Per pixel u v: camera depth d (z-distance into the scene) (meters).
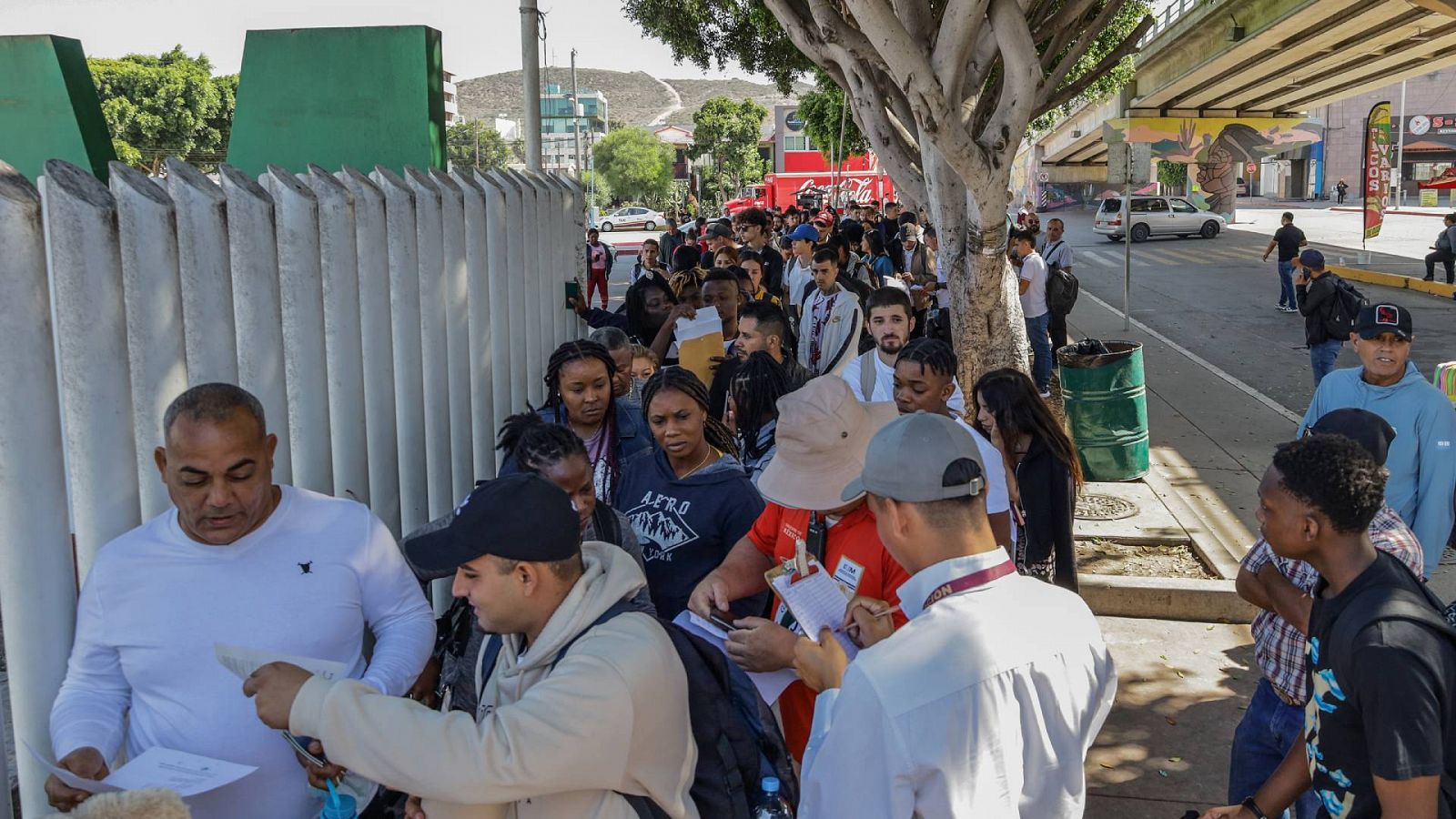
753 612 3.67
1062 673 2.19
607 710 2.16
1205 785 4.73
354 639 2.84
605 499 4.48
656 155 116.25
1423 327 18.38
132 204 3.02
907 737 2.05
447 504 5.01
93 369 2.88
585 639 2.26
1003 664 2.11
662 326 7.72
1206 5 35.16
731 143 91.00
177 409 2.56
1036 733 2.14
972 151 7.26
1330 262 29.16
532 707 2.14
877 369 5.80
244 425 2.59
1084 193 74.81
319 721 2.16
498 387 5.89
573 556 2.30
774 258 13.37
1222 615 6.52
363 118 5.77
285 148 5.82
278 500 2.80
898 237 20.08
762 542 3.55
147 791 2.21
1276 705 3.41
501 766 2.10
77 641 2.68
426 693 3.21
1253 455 10.07
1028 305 13.12
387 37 5.73
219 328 3.34
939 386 4.36
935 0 10.30
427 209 4.80
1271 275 27.28
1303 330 18.28
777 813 2.56
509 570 2.24
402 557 3.01
